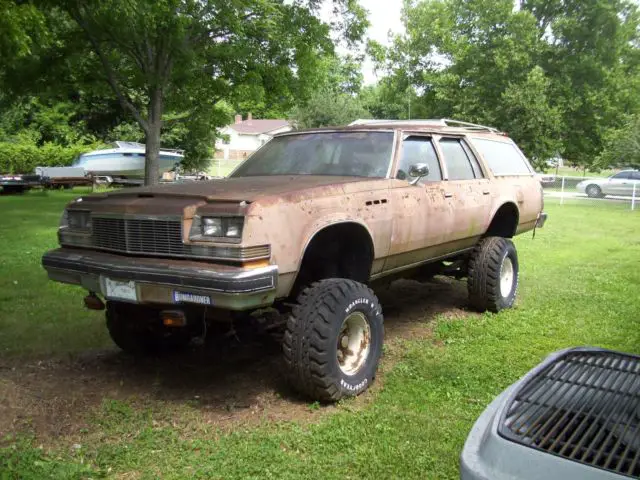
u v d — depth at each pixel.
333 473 3.04
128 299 3.85
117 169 28.02
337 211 4.07
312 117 42.16
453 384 4.27
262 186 4.12
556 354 2.42
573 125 32.78
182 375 4.54
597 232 13.70
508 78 29.89
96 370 4.61
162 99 15.59
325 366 3.78
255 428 3.59
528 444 1.76
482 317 6.09
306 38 15.88
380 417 3.69
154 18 12.43
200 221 3.65
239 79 15.55
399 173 4.91
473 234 5.88
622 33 32.84
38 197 21.48
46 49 13.52
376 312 4.20
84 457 3.24
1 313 6.00
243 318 4.16
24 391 4.11
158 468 3.13
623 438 1.79
